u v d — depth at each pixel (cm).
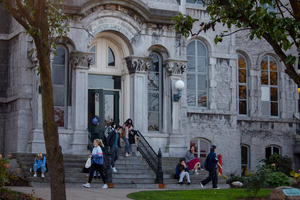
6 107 2052
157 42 2186
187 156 2006
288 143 2562
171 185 1761
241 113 2530
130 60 2116
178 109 2194
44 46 1056
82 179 1698
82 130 1969
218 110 2377
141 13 2120
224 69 2441
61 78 2011
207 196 1369
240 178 2089
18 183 1627
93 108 2116
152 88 2208
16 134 1914
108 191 1477
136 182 1759
